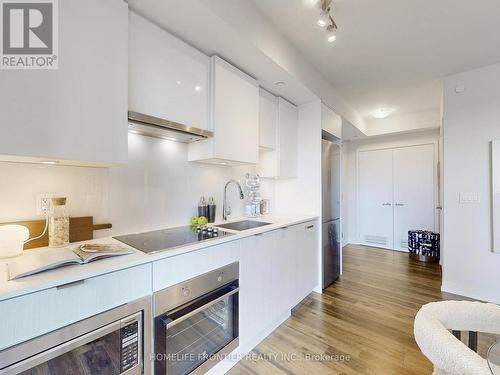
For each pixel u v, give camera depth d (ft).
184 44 5.23
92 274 2.97
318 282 8.91
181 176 6.27
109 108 3.82
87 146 3.56
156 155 5.70
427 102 11.70
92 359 3.06
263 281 5.99
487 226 8.16
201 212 6.63
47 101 3.18
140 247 4.09
